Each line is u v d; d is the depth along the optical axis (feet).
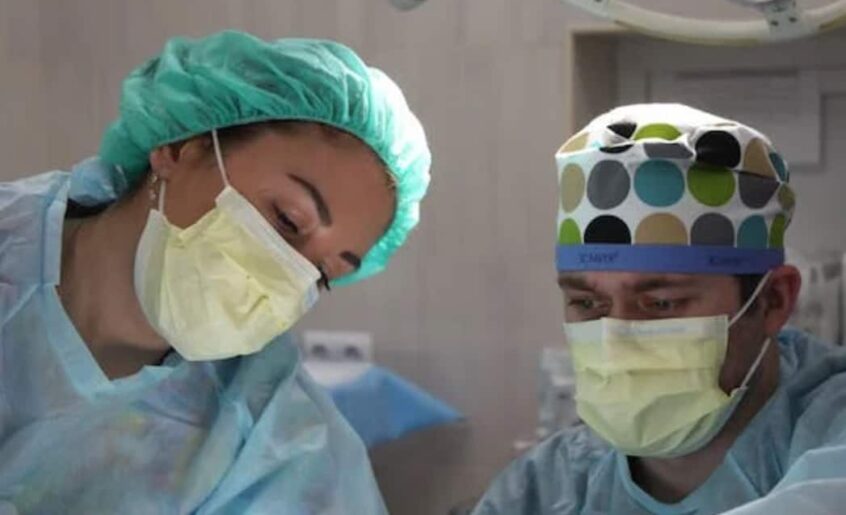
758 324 4.39
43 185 4.48
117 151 4.51
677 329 4.23
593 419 4.45
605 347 4.27
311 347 9.02
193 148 4.33
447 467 8.77
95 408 4.34
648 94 8.22
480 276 8.57
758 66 7.91
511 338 8.52
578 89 7.88
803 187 7.88
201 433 4.55
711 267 4.19
